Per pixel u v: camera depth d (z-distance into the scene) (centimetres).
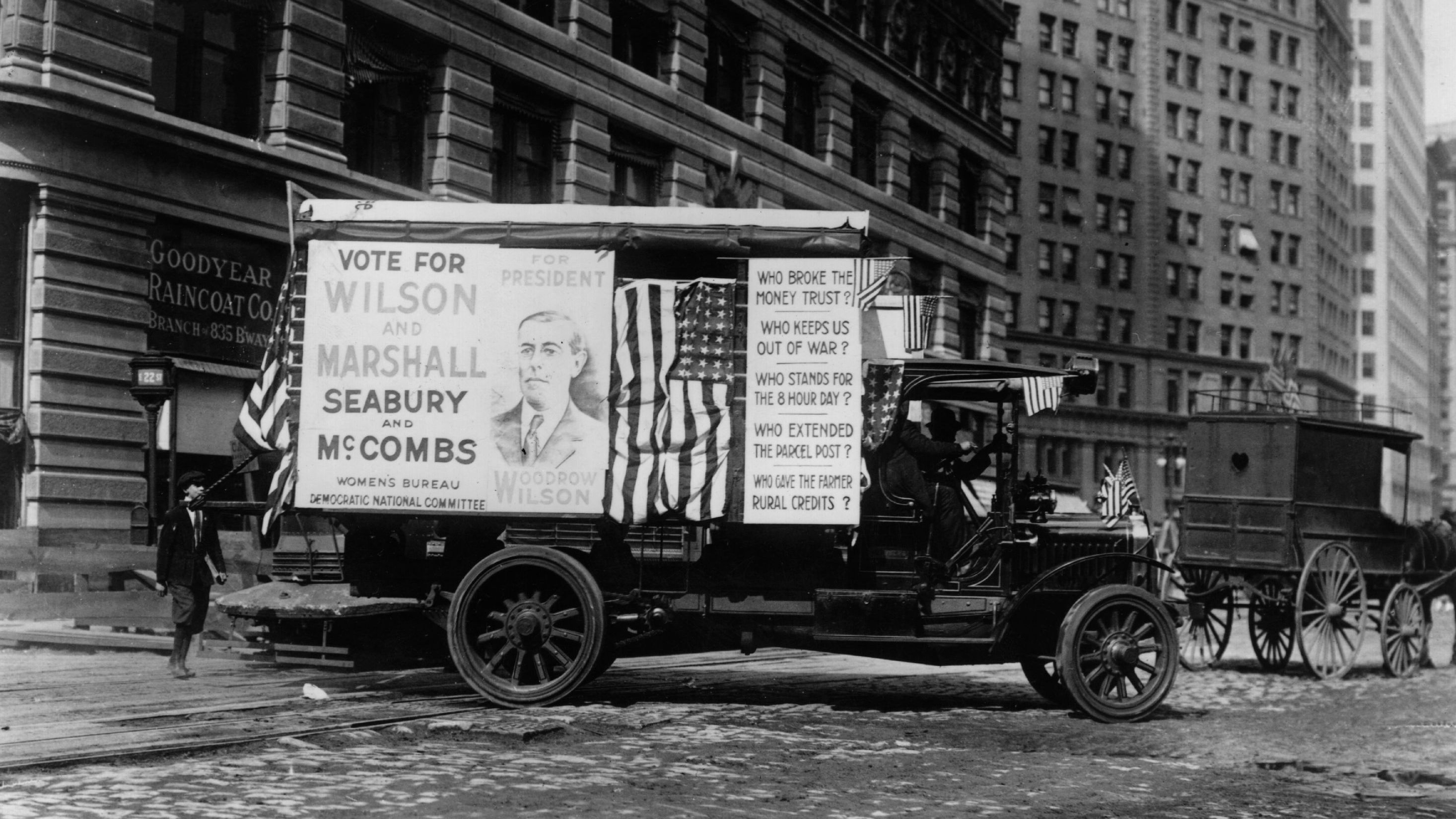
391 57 2525
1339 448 1681
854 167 4088
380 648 1199
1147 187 8244
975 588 1114
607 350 1040
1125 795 776
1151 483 7950
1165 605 1133
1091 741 998
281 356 1068
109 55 2038
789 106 3800
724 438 1033
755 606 1076
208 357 2228
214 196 2200
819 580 1080
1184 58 8500
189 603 1210
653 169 3253
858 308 1037
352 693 1116
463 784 738
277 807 660
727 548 1080
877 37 4191
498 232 1045
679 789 746
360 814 654
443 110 2611
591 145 2970
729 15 3503
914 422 1133
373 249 1051
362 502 1041
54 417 1994
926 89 4381
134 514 2095
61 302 2000
